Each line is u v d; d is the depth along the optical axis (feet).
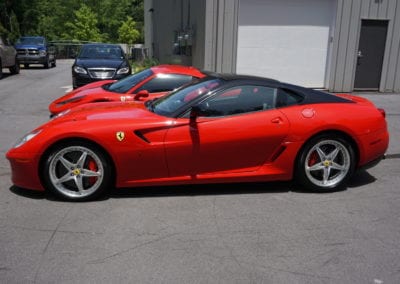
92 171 15.03
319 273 10.64
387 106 36.96
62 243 12.02
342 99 17.06
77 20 179.22
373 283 10.24
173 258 11.27
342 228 13.30
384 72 44.62
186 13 53.21
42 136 14.74
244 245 12.05
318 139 16.11
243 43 42.75
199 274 10.52
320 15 43.29
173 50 64.34
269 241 12.32
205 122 15.38
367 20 43.29
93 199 15.20
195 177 15.58
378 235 12.84
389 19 43.39
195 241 12.25
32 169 14.83
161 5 77.61
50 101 38.88
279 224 13.52
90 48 46.68
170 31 67.62
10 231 12.74
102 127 14.82
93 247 11.81
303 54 44.01
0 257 11.21
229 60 42.34
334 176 16.69
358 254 11.63
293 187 17.06
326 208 14.96
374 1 42.80
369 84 45.06
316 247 12.00
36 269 10.65
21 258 11.18
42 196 15.57
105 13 205.16
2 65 59.41
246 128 15.55
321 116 16.06
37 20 131.95
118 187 15.53
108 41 193.36
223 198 15.71
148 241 12.20
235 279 10.32
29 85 51.39
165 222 13.51
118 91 24.38
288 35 43.27
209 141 15.31
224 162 15.67
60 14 192.75
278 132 15.72
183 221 13.61
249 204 15.19
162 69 24.79
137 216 13.94
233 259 11.26
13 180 15.47
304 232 12.96
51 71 74.64
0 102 38.14
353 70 44.27
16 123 29.27
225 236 12.59
